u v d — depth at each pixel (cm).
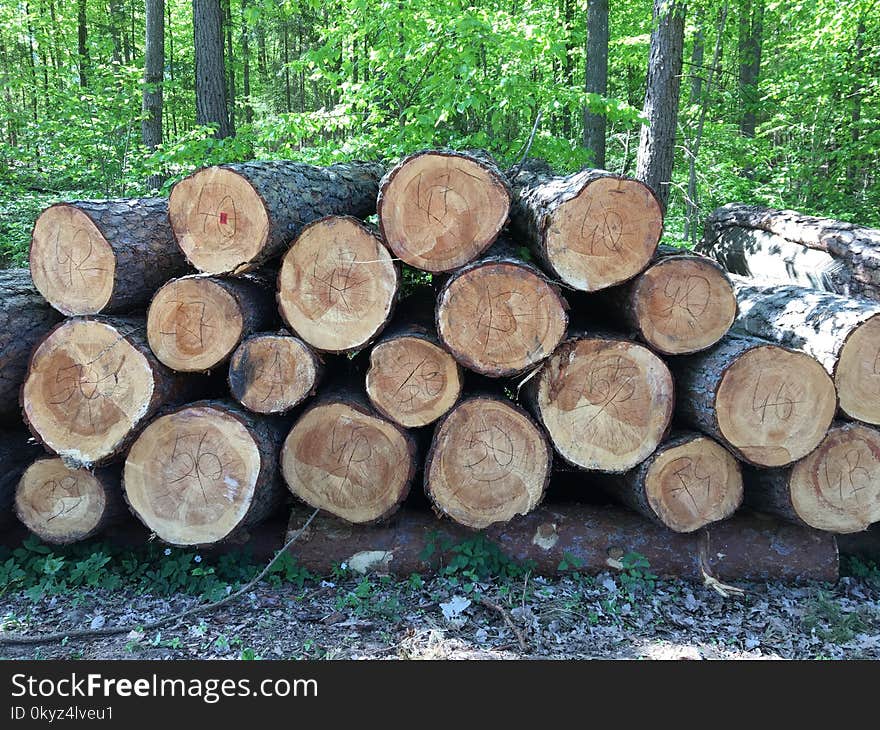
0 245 694
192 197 315
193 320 318
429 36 643
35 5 1326
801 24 1026
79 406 317
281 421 346
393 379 316
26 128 873
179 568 328
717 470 327
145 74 905
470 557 333
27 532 351
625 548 339
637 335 324
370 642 283
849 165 901
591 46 901
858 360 322
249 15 855
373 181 492
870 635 296
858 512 329
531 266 304
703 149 981
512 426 321
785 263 546
